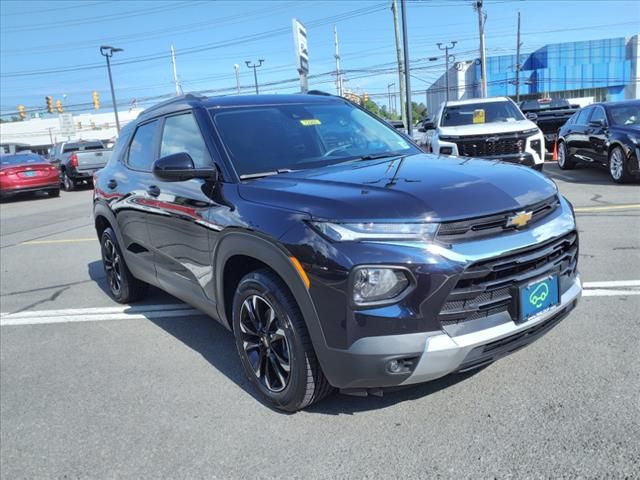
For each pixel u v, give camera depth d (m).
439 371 2.72
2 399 3.88
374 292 2.66
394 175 3.24
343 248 2.71
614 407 3.05
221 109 4.11
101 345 4.72
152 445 3.15
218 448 3.06
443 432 2.98
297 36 12.33
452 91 66.81
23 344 4.91
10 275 7.59
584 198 9.58
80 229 11.30
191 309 5.46
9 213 15.16
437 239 2.68
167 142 4.46
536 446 2.79
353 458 2.85
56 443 3.27
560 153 13.90
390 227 2.69
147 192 4.47
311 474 2.76
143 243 4.78
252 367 3.47
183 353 4.40
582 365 3.54
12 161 18.64
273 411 3.38
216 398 3.62
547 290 2.98
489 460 2.72
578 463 2.63
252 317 3.37
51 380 4.12
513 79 60.69
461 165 3.51
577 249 3.34
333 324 2.77
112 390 3.87
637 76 60.25
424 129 12.41
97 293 6.37
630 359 3.57
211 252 3.60
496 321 2.82
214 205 3.55
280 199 3.13
